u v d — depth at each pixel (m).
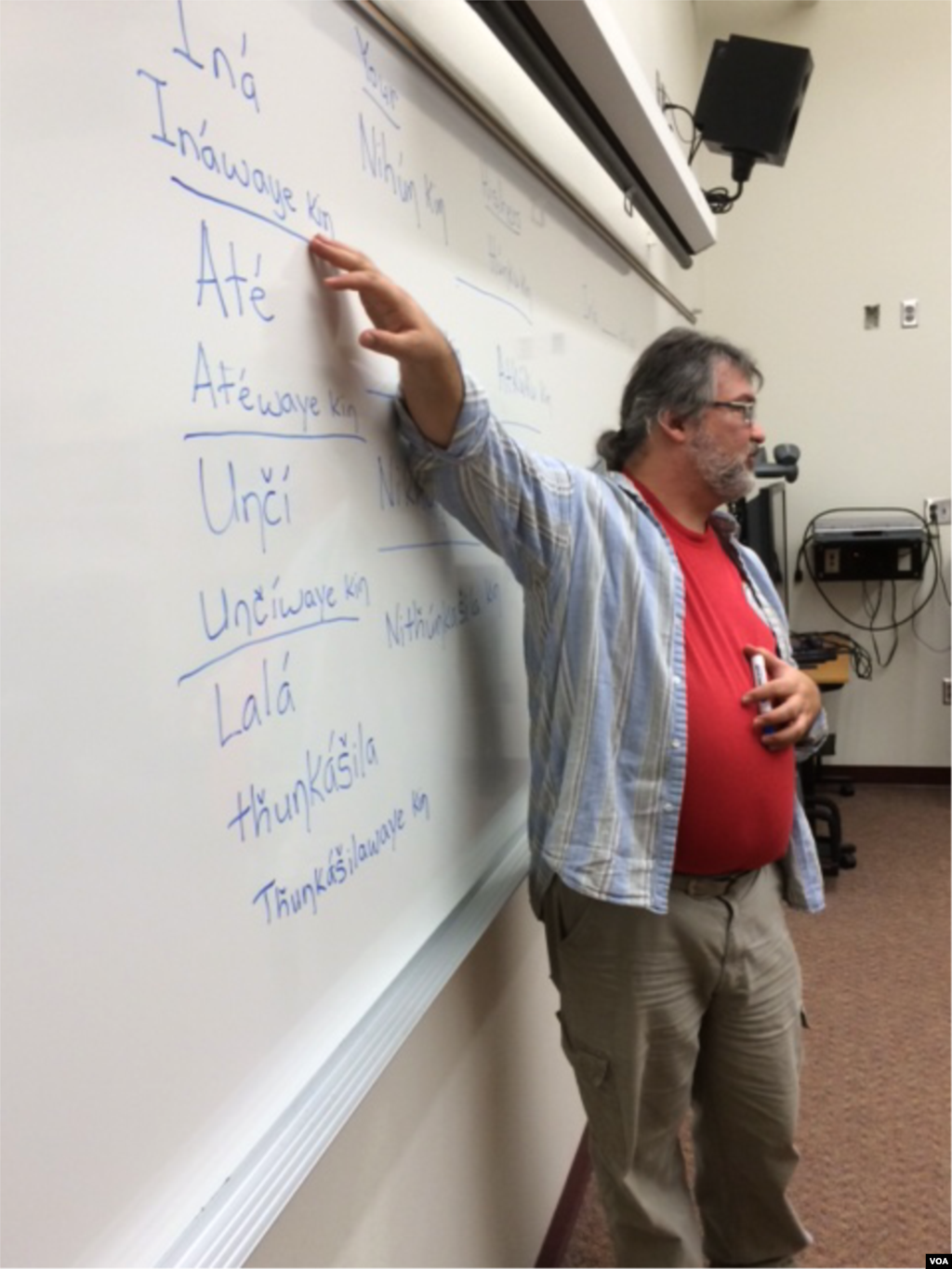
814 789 3.43
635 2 2.37
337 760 0.85
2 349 0.50
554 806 1.14
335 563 0.85
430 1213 1.09
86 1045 0.56
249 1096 0.72
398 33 0.98
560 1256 1.61
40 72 0.53
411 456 1.01
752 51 2.47
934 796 3.92
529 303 1.45
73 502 0.55
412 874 1.01
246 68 0.72
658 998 1.18
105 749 0.57
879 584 3.92
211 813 0.67
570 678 1.11
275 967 0.76
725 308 3.93
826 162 3.72
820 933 2.80
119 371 0.59
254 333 0.73
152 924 0.61
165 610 0.63
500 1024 1.34
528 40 1.28
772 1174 1.35
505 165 1.34
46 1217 0.53
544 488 1.06
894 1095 2.02
